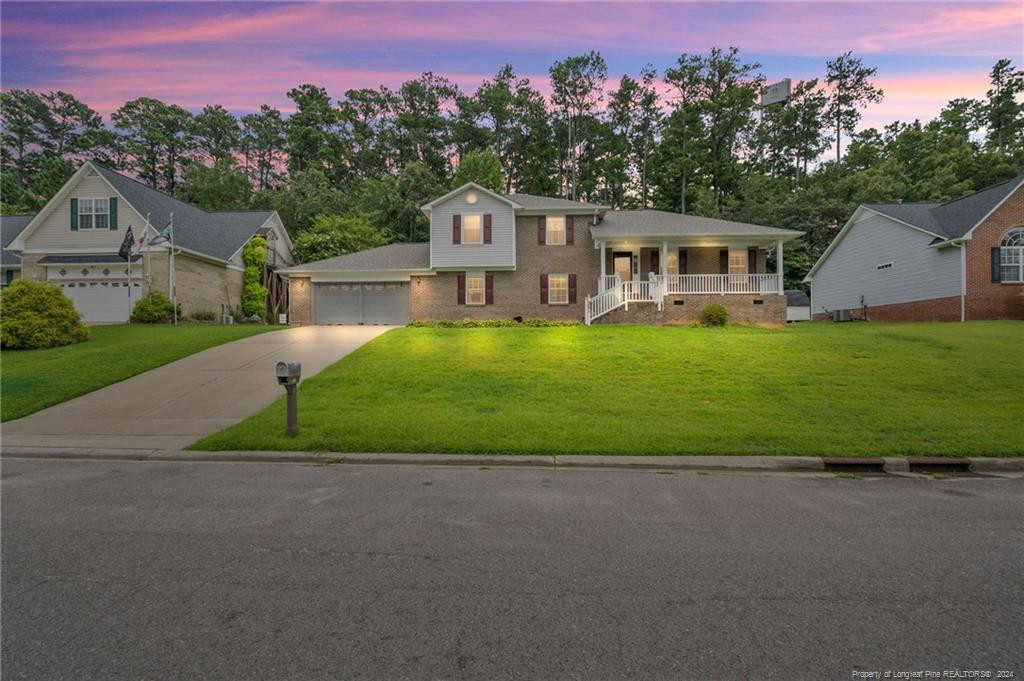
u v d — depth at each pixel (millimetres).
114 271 24016
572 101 54375
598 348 14516
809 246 39875
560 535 4246
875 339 15180
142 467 6504
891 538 4215
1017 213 21594
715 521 4594
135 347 15203
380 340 16234
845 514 4797
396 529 4371
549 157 54562
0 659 2605
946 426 7844
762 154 58594
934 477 6113
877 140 56031
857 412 8742
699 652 2684
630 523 4531
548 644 2744
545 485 5703
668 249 23984
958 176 43250
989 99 55562
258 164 63938
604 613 3053
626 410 9047
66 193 24219
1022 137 53906
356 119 59250
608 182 54344
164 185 59000
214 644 2738
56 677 2477
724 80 52344
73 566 3658
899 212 26062
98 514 4746
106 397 10391
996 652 2701
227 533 4281
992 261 21641
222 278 27844
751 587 3377
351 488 5570
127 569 3613
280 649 2697
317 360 13664
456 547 3998
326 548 3975
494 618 2988
